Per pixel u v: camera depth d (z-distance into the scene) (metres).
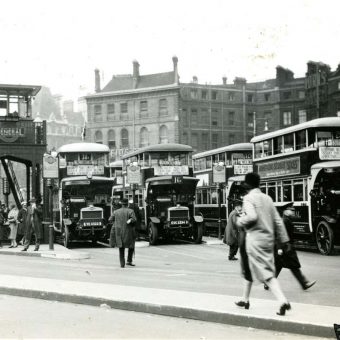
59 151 29.11
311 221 21.38
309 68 71.25
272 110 84.19
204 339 7.06
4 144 27.47
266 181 25.50
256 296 10.33
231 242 18.33
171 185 27.61
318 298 10.16
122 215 16.27
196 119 80.31
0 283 11.48
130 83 79.94
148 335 7.28
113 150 78.56
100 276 13.78
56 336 7.24
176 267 16.38
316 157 21.86
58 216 27.83
